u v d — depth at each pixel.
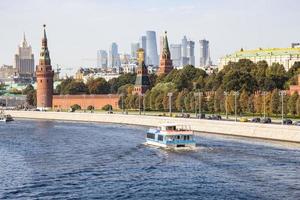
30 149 152.88
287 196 87.69
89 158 131.88
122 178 104.00
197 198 87.31
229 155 131.88
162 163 121.81
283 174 105.38
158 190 93.25
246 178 101.69
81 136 193.50
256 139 172.00
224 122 196.00
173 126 154.50
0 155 139.62
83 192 92.44
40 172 111.75
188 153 137.88
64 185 98.12
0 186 98.00
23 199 88.19
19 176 107.50
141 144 162.25
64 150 149.25
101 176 106.31
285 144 155.00
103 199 87.62
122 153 140.88
